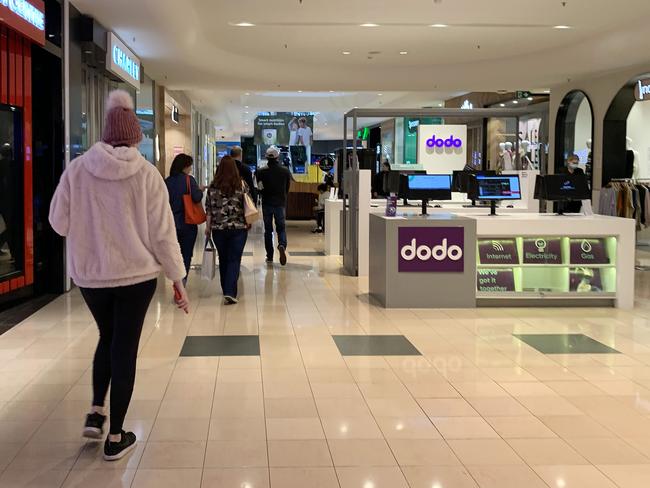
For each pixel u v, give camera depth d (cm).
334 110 2488
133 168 297
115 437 307
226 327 578
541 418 365
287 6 914
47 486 280
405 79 1426
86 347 505
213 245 717
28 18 615
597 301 685
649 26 988
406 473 295
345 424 353
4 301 657
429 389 413
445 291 666
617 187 1081
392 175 901
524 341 535
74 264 300
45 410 371
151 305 671
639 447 327
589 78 1388
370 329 574
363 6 907
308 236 1472
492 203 716
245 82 1502
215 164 3603
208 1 893
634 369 459
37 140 724
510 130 1869
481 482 287
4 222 650
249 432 340
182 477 289
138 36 994
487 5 898
